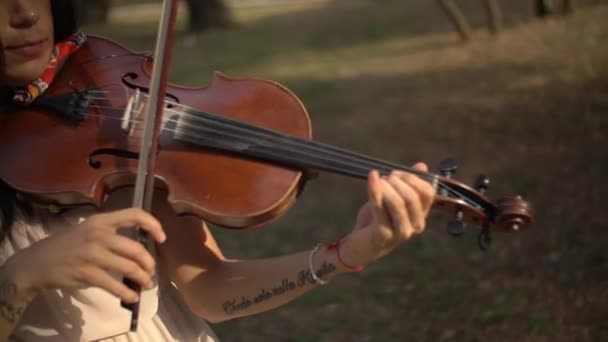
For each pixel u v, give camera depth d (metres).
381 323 4.56
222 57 14.02
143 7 26.89
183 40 16.97
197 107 1.88
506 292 4.69
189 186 1.74
